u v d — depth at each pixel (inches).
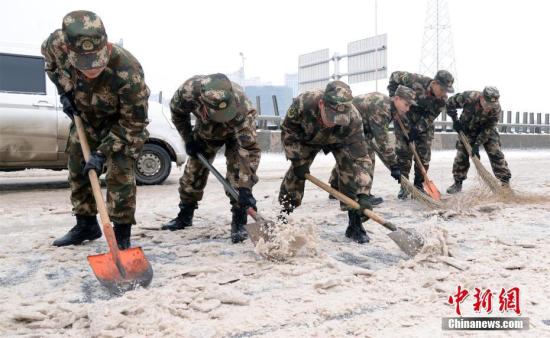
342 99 157.3
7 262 147.8
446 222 211.8
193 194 190.5
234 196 163.6
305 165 181.2
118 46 145.4
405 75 280.2
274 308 113.4
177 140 335.6
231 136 175.8
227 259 152.3
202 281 128.2
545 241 174.9
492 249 165.2
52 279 133.7
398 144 278.8
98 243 170.2
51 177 383.6
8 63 287.6
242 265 145.4
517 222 210.5
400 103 250.1
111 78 141.5
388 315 110.3
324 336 100.0
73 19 128.0
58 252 157.3
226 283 129.4
